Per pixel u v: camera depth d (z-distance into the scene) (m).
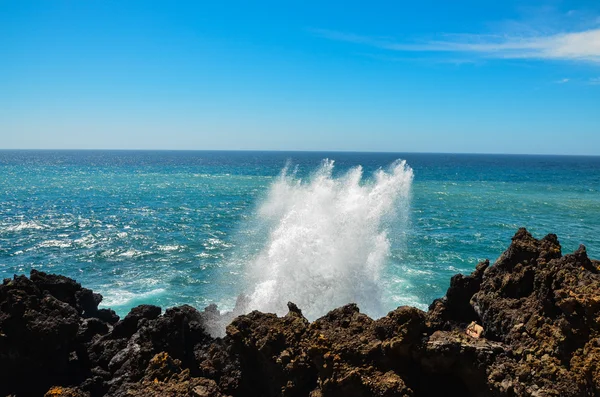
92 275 28.97
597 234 41.31
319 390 9.35
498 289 10.87
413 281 26.06
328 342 9.76
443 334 9.78
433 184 95.56
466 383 9.38
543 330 8.91
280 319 10.85
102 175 116.75
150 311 13.80
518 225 46.03
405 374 9.54
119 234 41.59
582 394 7.75
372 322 10.27
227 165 178.38
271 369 10.20
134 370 11.28
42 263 31.75
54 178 104.38
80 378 12.04
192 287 26.31
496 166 187.12
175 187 86.12
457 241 37.84
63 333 11.79
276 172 132.62
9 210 54.81
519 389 8.29
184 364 12.04
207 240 38.91
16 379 11.19
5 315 11.17
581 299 8.31
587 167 192.25
